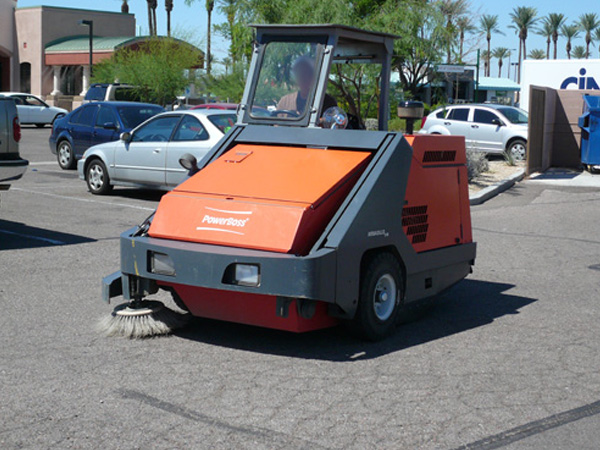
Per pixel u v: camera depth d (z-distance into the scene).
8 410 4.51
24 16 53.97
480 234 11.26
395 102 18.33
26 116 38.06
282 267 5.21
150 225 5.93
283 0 17.94
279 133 6.20
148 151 13.34
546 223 12.32
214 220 5.60
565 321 6.68
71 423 4.34
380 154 5.80
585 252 9.94
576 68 26.53
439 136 6.52
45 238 10.02
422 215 6.32
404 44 17.67
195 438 4.17
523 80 27.23
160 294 7.38
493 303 7.32
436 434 4.27
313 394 4.84
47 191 14.84
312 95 6.25
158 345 5.79
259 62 6.53
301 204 5.46
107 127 16.94
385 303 6.02
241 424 4.36
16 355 5.48
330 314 5.64
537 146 19.88
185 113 13.09
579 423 4.45
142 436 4.18
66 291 7.34
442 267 6.66
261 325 5.72
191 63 39.00
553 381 5.14
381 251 5.93
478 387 5.01
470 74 39.00
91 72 45.47
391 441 4.17
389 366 5.39
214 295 5.66
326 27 6.22
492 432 4.31
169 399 4.72
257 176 5.86
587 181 18.31
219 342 5.89
